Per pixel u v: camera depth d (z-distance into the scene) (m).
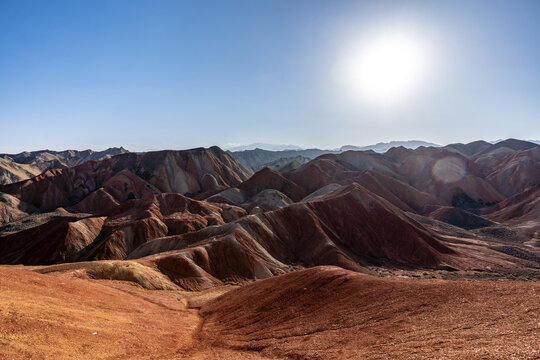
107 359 18.03
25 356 14.90
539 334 13.92
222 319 33.31
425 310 21.73
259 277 71.81
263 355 20.69
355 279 32.22
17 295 23.23
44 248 98.25
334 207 108.44
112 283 47.31
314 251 90.56
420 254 91.12
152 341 23.66
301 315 28.11
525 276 74.81
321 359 17.48
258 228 91.19
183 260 64.62
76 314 23.75
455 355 13.24
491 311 18.83
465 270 82.25
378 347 17.08
